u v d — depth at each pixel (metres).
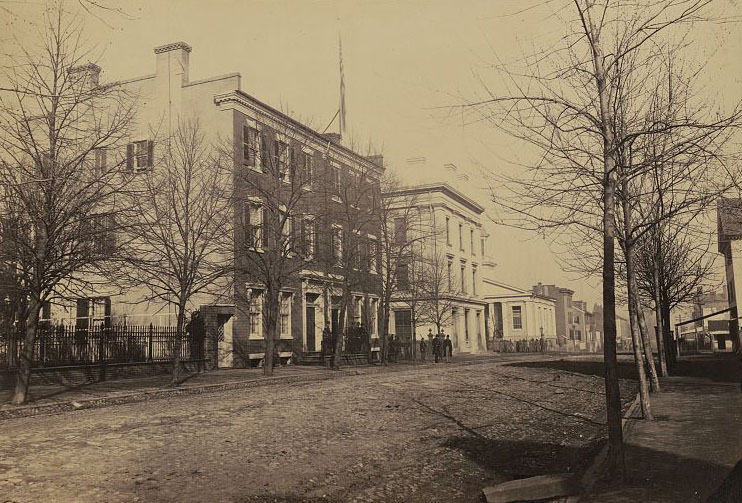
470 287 51.84
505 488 6.73
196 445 9.68
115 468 8.11
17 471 7.88
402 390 18.12
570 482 6.76
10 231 15.09
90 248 16.12
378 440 10.37
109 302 27.47
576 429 11.59
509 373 25.05
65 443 9.77
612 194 7.73
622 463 7.06
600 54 8.47
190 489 7.18
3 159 15.37
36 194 15.52
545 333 65.69
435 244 41.53
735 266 26.50
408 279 39.25
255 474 7.95
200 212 21.41
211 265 23.75
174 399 16.48
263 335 28.75
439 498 7.08
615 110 10.37
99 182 16.58
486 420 12.63
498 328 60.56
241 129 27.97
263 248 24.88
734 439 9.16
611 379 7.25
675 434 9.80
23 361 14.45
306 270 31.77
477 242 54.84
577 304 82.25
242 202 25.28
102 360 20.77
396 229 36.12
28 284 15.46
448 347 38.50
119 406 14.95
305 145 29.45
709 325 49.88
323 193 29.61
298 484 7.50
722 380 19.31
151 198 19.78
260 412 13.34
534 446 9.94
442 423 12.20
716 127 7.88
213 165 24.83
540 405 15.09
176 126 28.17
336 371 25.84
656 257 20.77
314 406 14.39
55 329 19.78
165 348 23.28
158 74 28.94
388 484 7.62
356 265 31.36
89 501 6.62
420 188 45.47
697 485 6.64
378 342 36.91
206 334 24.94
